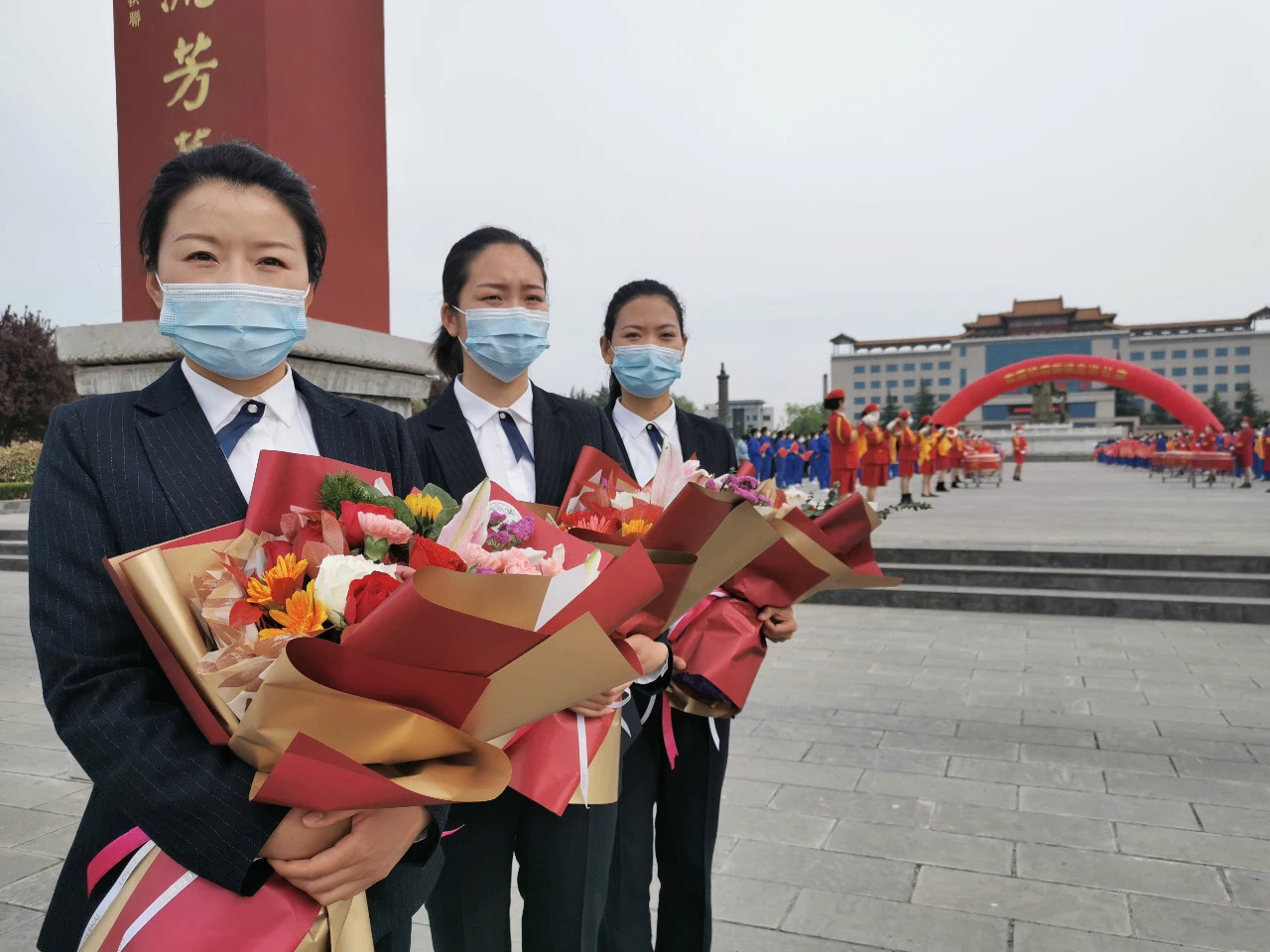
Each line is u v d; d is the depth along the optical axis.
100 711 1.04
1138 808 3.38
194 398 1.31
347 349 4.41
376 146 4.98
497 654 1.05
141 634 1.13
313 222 1.38
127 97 4.39
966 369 83.00
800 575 2.25
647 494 2.08
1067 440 43.53
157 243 1.31
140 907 1.04
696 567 1.84
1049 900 2.70
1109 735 4.24
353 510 1.14
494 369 2.04
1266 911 2.62
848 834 3.18
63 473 1.16
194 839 1.00
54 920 1.18
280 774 0.96
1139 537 9.28
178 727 1.06
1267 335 79.69
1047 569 7.87
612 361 2.66
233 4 4.18
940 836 3.16
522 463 2.07
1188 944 2.45
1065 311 82.94
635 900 2.10
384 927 1.25
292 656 0.96
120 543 1.16
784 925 2.57
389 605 0.97
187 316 1.26
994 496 17.62
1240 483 21.22
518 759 1.58
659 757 2.15
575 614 1.18
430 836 1.18
